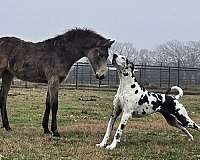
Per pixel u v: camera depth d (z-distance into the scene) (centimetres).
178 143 932
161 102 908
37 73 1043
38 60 1035
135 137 1005
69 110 1672
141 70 3844
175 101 923
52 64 1028
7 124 1089
